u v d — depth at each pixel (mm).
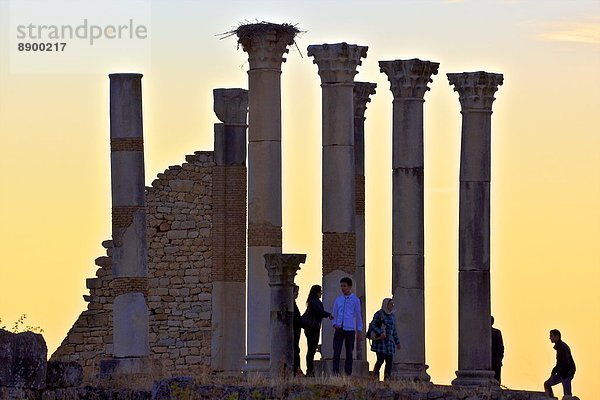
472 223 66688
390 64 66562
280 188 62594
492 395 56094
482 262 66625
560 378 62906
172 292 71062
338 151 62562
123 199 65750
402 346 66000
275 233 62344
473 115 66875
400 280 66250
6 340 53250
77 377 54750
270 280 58750
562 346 62969
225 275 70688
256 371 60969
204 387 54188
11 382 53219
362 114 69250
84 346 70625
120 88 65812
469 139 66875
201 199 71312
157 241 71188
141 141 66000
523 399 56188
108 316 70688
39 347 53625
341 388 54500
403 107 66500
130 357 65125
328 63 62656
